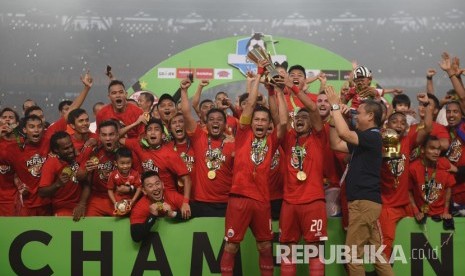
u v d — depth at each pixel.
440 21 22.95
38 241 7.75
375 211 6.91
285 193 7.29
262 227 7.27
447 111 8.48
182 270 7.68
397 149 7.43
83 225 7.72
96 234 7.71
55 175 7.86
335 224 7.56
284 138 7.36
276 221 7.66
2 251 7.74
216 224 7.67
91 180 7.91
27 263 7.74
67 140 7.84
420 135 7.67
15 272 7.74
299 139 7.31
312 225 7.16
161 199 7.56
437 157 7.59
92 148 7.89
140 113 8.88
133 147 7.96
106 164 7.85
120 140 8.04
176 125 8.07
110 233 7.70
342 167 7.71
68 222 7.73
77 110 8.49
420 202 7.65
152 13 23.28
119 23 23.20
